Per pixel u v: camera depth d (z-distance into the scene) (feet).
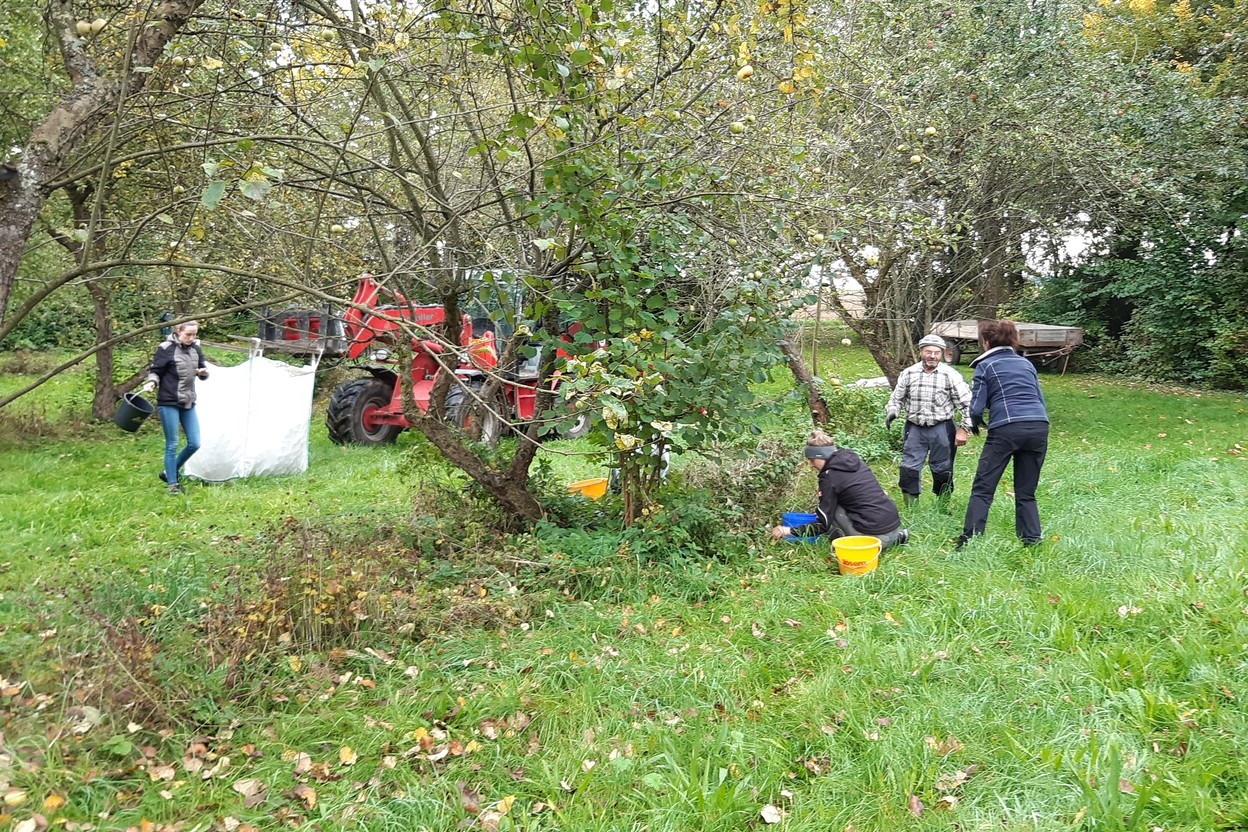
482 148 12.89
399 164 13.79
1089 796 8.00
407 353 15.98
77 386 40.88
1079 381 52.70
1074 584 13.85
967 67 29.22
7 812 7.42
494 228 15.19
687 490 17.92
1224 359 47.32
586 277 15.74
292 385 26.43
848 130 23.41
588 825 7.93
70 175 9.18
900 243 25.40
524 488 17.29
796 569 15.48
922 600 13.73
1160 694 9.94
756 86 16.61
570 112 12.62
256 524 19.22
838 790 8.55
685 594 14.10
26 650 9.96
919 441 20.26
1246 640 11.16
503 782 8.71
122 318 37.06
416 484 20.76
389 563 14.46
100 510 20.72
